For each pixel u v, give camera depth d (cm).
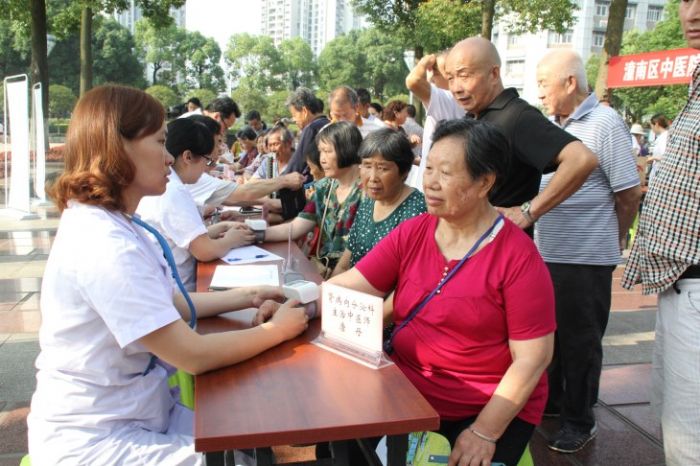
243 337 158
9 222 848
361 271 193
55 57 3894
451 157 165
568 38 4547
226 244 281
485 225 176
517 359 167
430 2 1373
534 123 236
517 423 176
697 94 195
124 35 4203
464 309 171
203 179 359
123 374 153
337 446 152
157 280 148
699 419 192
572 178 221
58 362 148
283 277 232
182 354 145
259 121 993
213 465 132
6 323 436
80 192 148
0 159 1343
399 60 5603
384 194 243
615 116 277
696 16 191
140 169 151
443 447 163
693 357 192
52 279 147
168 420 171
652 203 203
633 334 439
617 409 320
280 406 133
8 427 290
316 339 173
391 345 190
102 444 148
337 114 476
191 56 5841
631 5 4881
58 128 2594
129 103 149
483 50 249
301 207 386
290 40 6581
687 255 190
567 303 275
